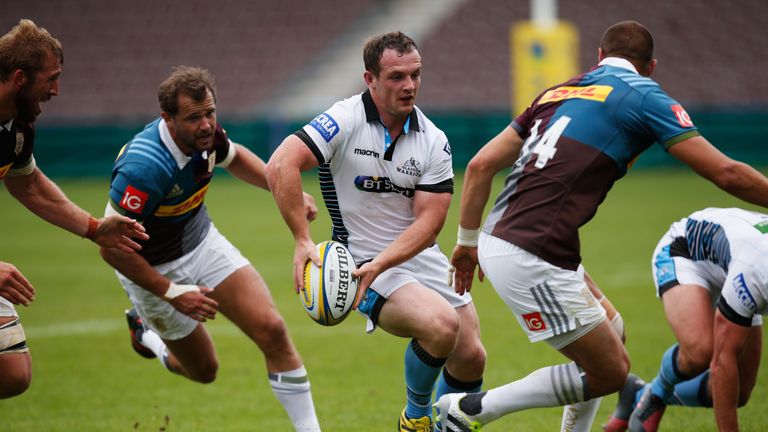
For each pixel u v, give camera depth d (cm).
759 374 2438
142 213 1770
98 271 4269
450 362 1780
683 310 1714
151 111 9881
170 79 1730
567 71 7862
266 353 1834
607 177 1527
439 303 1658
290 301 3572
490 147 1639
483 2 10612
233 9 10875
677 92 9925
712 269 1759
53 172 8006
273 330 1823
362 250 1791
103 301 3612
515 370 2503
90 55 10406
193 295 1761
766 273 1476
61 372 2594
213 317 1773
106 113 9844
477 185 1645
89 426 2050
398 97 1655
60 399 2303
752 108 8494
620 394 1906
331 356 2767
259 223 5697
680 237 1827
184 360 2014
